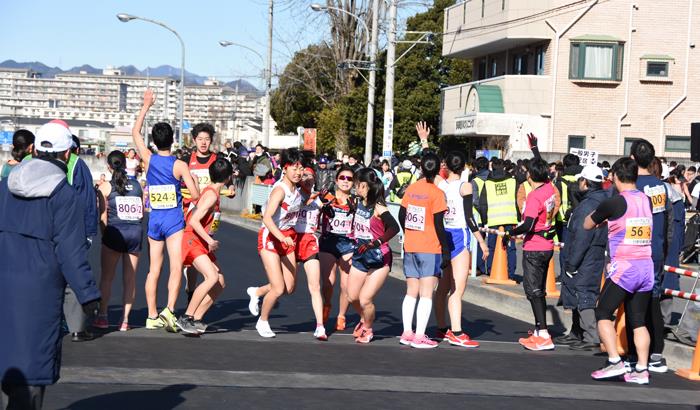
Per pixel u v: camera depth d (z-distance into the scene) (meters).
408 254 10.59
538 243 10.82
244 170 33.03
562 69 36.84
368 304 10.63
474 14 40.88
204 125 12.82
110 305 12.82
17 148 10.29
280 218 10.38
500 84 38.12
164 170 10.45
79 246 5.83
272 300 10.61
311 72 57.53
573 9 36.78
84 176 9.48
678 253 11.80
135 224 10.63
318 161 26.52
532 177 10.83
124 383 8.09
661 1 36.91
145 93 10.92
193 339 10.34
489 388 8.56
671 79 37.03
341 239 11.45
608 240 9.27
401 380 8.70
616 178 9.21
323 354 9.85
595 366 9.91
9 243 5.78
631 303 9.20
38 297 5.76
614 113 37.00
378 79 53.03
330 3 53.41
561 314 12.73
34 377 5.72
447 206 10.77
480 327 12.47
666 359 10.56
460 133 39.56
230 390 8.02
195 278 12.73
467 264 10.79
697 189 22.34
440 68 54.91
